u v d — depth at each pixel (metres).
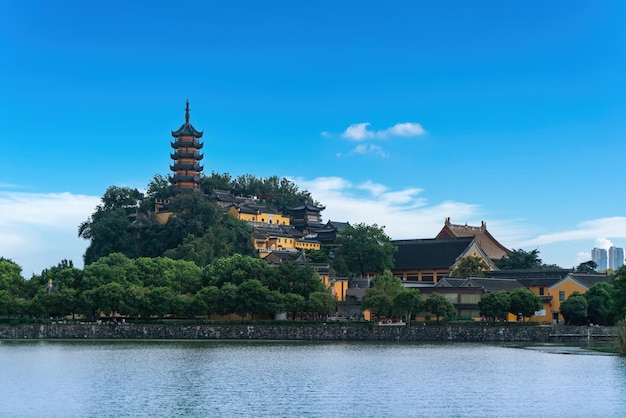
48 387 108.38
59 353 154.62
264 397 100.88
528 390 107.81
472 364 139.62
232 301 195.38
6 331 193.75
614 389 108.88
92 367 130.50
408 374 124.19
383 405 95.69
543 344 194.00
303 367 132.62
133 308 196.38
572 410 92.88
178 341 188.50
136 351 160.00
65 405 94.88
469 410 92.81
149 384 111.31
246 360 143.38
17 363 136.00
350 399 99.81
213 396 101.31
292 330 196.00
